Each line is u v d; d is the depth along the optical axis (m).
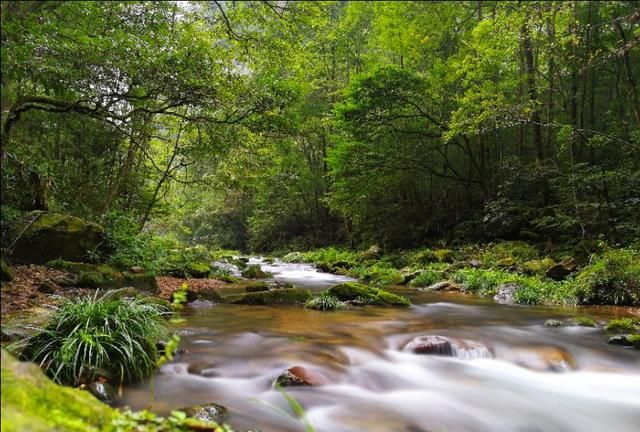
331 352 6.58
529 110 16.67
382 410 5.06
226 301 10.51
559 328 8.74
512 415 5.21
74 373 4.51
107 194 15.20
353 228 30.33
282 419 4.55
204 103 9.66
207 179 16.25
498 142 24.22
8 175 9.56
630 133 16.86
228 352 6.29
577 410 5.43
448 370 6.50
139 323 5.59
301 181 32.75
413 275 17.19
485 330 8.45
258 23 8.09
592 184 15.87
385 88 21.41
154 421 2.23
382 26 23.50
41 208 10.91
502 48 17.52
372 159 23.27
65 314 5.27
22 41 5.39
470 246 20.45
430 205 25.42
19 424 1.52
